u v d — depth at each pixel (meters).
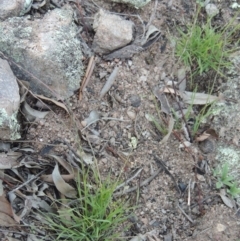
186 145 0.74
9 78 0.66
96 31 0.74
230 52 0.79
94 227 0.66
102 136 0.71
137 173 0.71
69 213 0.65
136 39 0.76
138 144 0.72
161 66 0.76
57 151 0.69
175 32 0.79
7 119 0.64
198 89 0.77
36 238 0.65
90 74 0.73
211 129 0.75
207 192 0.72
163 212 0.70
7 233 0.65
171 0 0.81
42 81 0.70
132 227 0.69
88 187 0.68
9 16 0.71
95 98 0.73
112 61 0.75
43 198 0.67
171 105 0.76
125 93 0.74
